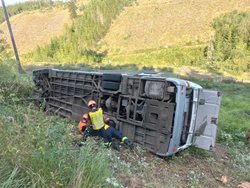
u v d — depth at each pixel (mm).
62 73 8406
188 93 6055
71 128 6602
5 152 2918
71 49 75375
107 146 5781
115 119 6660
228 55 54375
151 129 5879
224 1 79938
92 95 7180
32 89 8945
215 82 35781
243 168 6598
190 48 60812
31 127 3676
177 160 6047
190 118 6188
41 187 2848
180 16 78875
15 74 9516
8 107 5395
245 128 10336
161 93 5703
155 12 86000
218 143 8383
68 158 3486
